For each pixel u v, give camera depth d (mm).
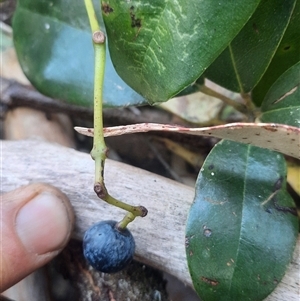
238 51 75
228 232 68
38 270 99
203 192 70
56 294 100
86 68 90
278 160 72
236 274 67
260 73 76
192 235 68
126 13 60
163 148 122
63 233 86
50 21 92
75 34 91
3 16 130
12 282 86
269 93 76
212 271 67
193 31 56
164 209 85
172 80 59
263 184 70
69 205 88
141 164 122
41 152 95
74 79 90
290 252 67
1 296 93
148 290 92
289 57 78
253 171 71
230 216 68
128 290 90
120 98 84
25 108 117
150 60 62
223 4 53
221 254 67
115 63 67
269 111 75
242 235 68
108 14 62
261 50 73
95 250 73
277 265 67
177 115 111
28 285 99
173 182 88
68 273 96
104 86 85
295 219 69
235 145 73
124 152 123
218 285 67
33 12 93
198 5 54
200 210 69
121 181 88
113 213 87
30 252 85
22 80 115
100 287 91
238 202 69
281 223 68
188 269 74
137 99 84
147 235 84
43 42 92
